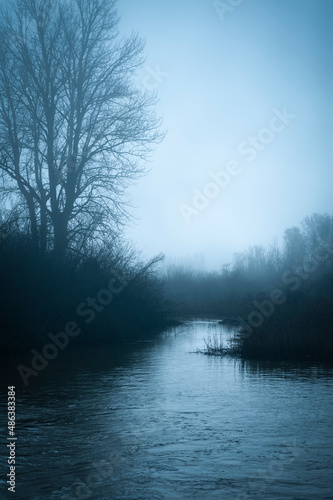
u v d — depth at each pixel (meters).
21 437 10.39
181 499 7.46
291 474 8.38
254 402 13.33
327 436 10.38
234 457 9.18
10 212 26.92
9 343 21.84
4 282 22.12
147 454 9.36
